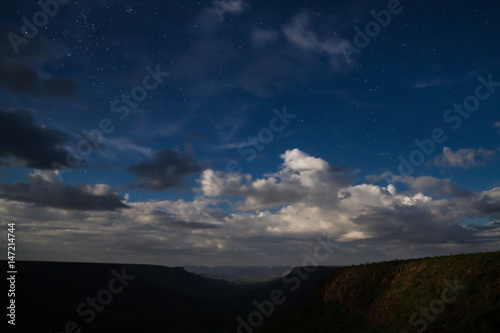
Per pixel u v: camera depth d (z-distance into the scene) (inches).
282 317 1998.0
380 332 1006.4
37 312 3673.7
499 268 848.9
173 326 4530.0
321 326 1432.1
